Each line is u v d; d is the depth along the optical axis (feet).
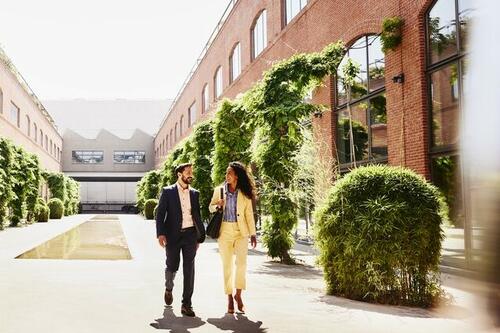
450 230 28.96
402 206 20.35
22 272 29.17
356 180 22.20
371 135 40.91
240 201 19.07
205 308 19.39
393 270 20.21
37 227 82.23
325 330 15.70
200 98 120.37
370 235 20.44
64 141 205.46
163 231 18.51
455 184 29.37
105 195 207.82
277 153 34.96
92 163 207.62
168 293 19.22
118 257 38.63
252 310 18.94
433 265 20.43
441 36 31.68
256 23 76.28
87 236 62.13
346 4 44.52
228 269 18.81
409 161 34.50
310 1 52.85
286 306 19.76
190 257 18.35
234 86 87.15
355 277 21.02
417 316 17.81
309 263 35.24
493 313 3.38
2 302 20.01
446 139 30.96
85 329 15.76
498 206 3.37
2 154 70.23
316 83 37.01
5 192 71.36
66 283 25.14
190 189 19.02
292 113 33.19
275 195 34.91
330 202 22.63
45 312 18.20
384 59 38.29
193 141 63.26
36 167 94.27
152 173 135.85
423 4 32.86
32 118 123.54
